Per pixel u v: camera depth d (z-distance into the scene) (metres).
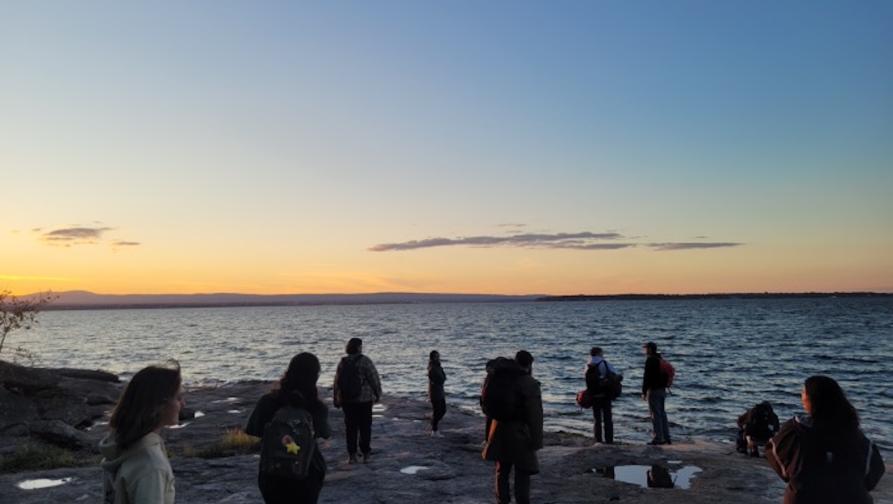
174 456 11.70
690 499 8.00
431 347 59.38
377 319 160.88
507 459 6.93
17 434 13.03
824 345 54.75
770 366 38.69
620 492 8.41
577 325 105.81
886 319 104.50
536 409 6.87
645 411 22.70
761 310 171.25
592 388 12.55
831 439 4.14
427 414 17.33
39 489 8.69
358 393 10.23
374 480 9.12
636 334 77.56
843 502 4.04
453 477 9.38
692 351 50.75
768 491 8.41
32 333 108.62
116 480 2.81
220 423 16.47
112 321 187.50
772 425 11.03
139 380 2.92
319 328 110.62
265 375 37.66
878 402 24.31
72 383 23.39
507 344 62.84
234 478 9.38
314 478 4.62
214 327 123.94
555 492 8.44
